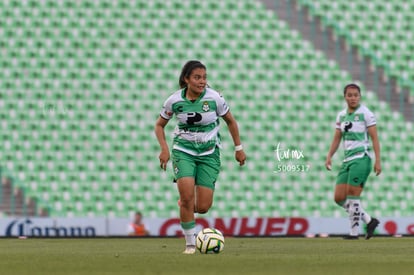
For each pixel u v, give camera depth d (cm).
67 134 7981
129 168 7912
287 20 8600
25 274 2347
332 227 6681
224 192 7862
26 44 8262
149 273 2330
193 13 8506
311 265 2620
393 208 8000
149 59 8338
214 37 8469
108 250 3906
